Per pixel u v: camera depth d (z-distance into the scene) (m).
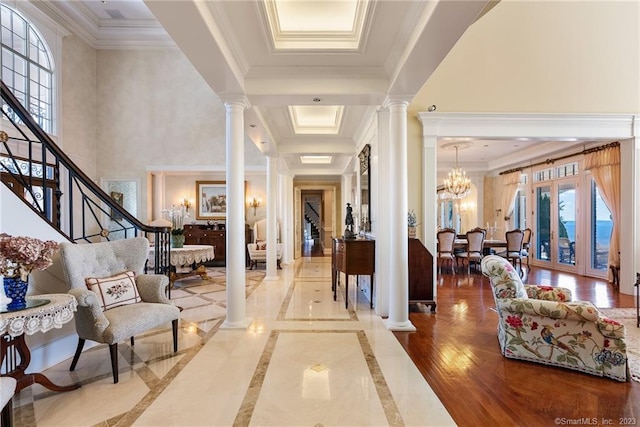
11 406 1.59
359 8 2.49
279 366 2.48
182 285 5.58
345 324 3.49
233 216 3.41
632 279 4.89
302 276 6.52
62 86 6.41
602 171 5.87
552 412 1.89
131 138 7.50
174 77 7.59
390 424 1.78
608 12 4.75
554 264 7.37
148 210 7.54
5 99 2.45
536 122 4.59
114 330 2.21
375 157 4.22
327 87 3.29
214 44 2.38
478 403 1.98
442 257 6.62
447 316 3.77
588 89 4.70
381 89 3.31
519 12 4.64
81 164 6.93
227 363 2.53
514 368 2.45
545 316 2.48
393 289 3.35
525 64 4.63
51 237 2.62
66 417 1.83
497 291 2.72
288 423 1.78
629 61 4.75
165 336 3.12
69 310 1.94
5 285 1.78
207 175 8.34
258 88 3.31
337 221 10.56
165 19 2.08
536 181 7.95
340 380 2.26
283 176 8.39
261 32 2.61
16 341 1.88
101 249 2.79
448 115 4.41
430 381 2.25
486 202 9.41
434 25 2.16
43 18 5.92
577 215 6.77
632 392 2.11
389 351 2.77
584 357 2.36
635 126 4.71
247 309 4.09
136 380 2.26
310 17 2.71
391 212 3.40
